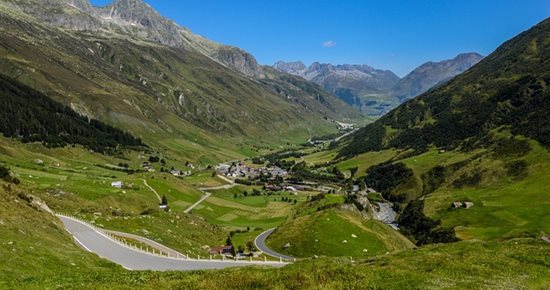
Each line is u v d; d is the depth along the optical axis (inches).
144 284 1689.2
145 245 3912.4
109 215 5625.0
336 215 5674.2
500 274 1831.9
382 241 5329.7
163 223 5703.7
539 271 1892.2
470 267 1918.1
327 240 5004.9
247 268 1966.0
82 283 1691.7
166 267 2994.6
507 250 2262.6
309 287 1675.7
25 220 2883.9
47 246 2492.6
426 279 1729.8
